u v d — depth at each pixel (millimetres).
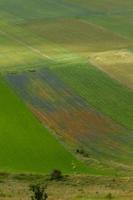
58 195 56719
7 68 126812
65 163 82688
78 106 106250
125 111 105688
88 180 69688
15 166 79938
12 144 88000
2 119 97312
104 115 103000
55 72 125500
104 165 82812
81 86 117562
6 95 108875
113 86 118500
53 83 118312
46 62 132500
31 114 100562
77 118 100688
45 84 117375
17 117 98688
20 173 75250
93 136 93688
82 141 91438
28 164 81188
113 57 139250
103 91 115312
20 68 127188
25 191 60219
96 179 70688
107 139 92812
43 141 89938
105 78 123250
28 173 75500
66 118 100312
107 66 132000
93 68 129875
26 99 107938
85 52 142625
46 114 101312
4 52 140250
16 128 94062
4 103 104562
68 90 114562
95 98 111312
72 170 80000
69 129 95750
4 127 94062
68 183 67188
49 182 68188
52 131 94312
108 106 107562
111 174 78625
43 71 125750
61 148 87938
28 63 131125
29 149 86750
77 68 129000
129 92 115688
